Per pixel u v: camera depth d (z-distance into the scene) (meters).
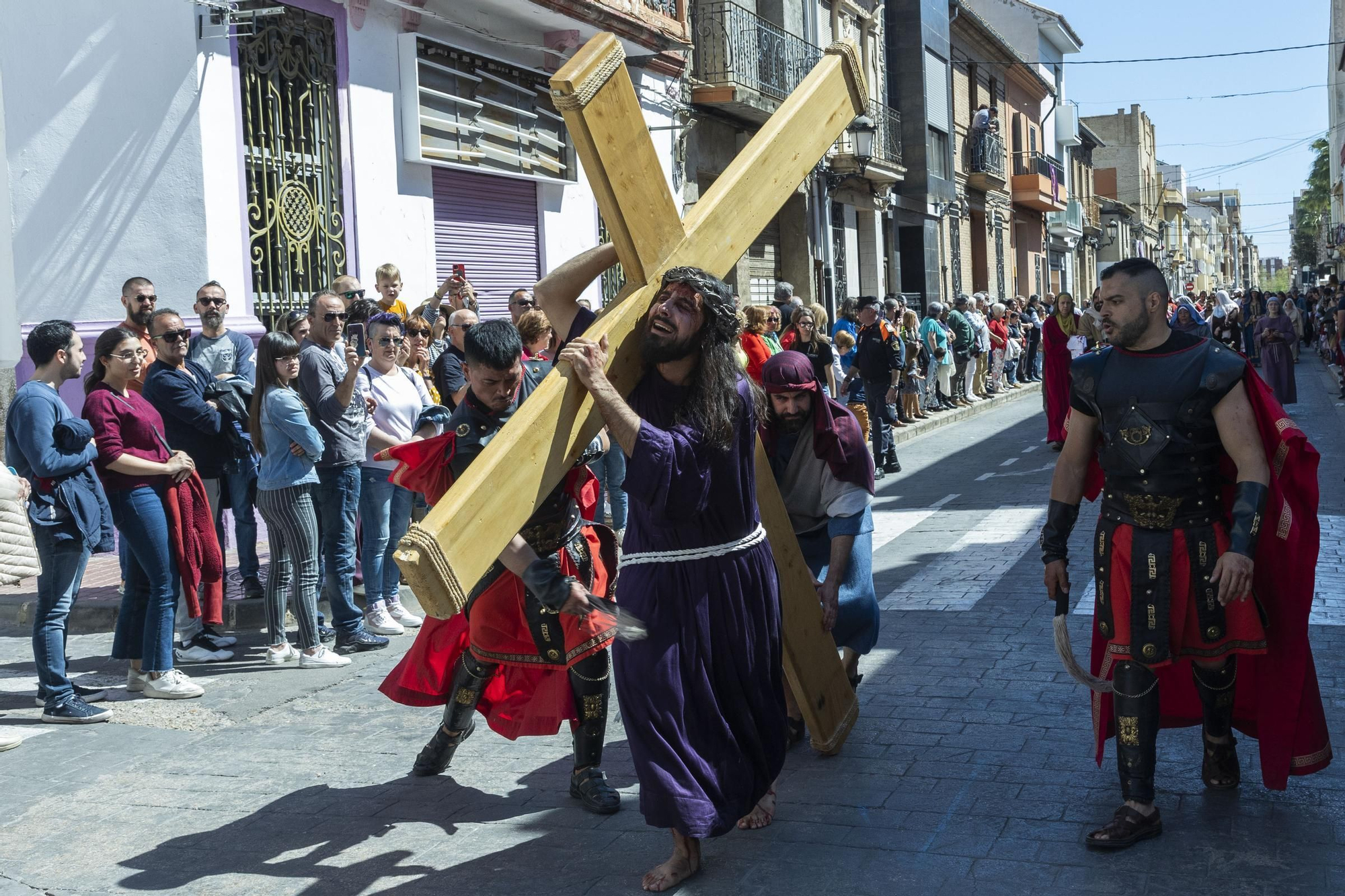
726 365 3.48
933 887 3.55
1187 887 3.47
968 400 21.12
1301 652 3.81
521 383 4.62
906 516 10.42
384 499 7.09
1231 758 4.14
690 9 18.61
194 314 9.60
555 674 4.27
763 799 4.11
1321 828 3.83
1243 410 3.69
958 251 32.50
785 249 22.19
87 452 5.60
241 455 7.42
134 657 6.01
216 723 5.52
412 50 11.98
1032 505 10.55
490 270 13.77
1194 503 3.75
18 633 7.45
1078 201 49.88
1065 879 3.56
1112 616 3.85
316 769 4.86
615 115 3.30
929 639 6.34
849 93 4.38
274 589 6.55
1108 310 3.78
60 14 9.20
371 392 7.19
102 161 9.38
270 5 10.30
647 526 3.65
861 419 13.00
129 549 5.88
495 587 4.25
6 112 9.02
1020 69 39.06
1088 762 4.50
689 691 3.58
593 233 15.82
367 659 6.64
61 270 9.27
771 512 4.22
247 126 10.20
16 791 4.71
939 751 4.69
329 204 11.12
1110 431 3.82
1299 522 3.79
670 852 3.92
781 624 3.85
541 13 13.59
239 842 4.16
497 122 13.64
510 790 4.54
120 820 4.39
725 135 19.92
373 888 3.75
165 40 9.50
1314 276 80.00
